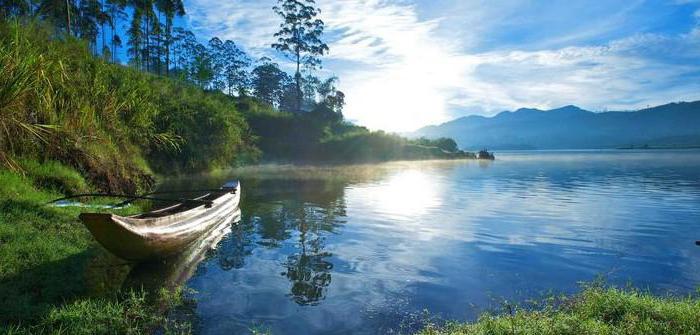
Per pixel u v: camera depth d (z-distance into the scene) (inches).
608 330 183.2
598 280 276.4
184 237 351.6
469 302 250.7
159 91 1119.0
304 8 2394.2
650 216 535.8
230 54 2987.2
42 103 490.6
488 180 1047.6
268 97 3166.8
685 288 272.7
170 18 2112.5
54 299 233.5
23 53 480.7
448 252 362.3
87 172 546.9
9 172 418.0
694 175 1191.6
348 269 314.0
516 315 215.6
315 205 626.2
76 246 320.2
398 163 1876.2
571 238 414.0
